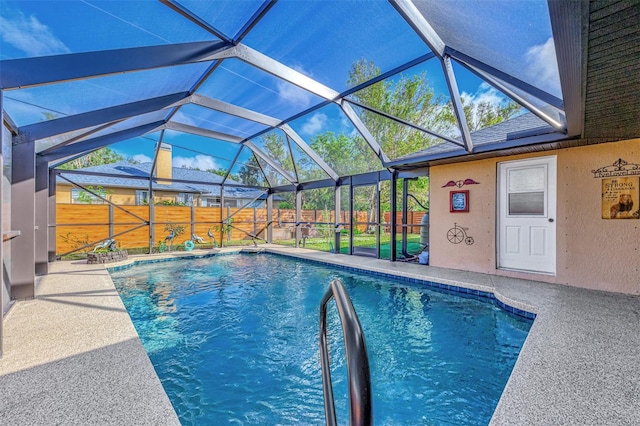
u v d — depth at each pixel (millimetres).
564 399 2088
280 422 2455
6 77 2779
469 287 5426
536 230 5719
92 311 4105
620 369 2471
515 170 5973
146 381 2406
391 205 8078
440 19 3582
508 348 3561
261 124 8289
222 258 9992
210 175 15695
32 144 4613
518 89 4195
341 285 1209
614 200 4805
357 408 798
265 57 4910
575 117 3605
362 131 7195
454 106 5074
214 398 2752
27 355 2840
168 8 3150
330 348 3717
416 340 3805
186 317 4719
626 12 1665
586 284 5035
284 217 14336
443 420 2416
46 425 1896
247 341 3893
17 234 3846
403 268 6969
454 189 6785
